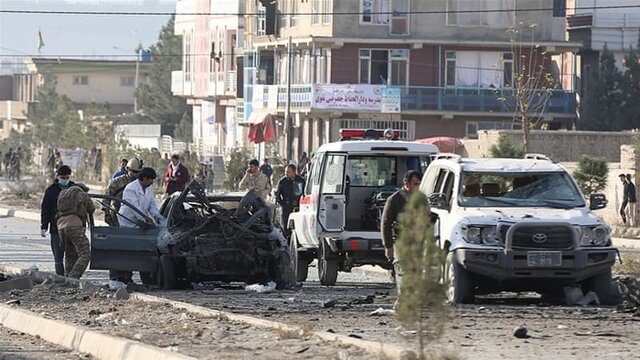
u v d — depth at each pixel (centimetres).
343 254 5500
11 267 5812
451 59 16062
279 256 5088
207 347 3098
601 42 16375
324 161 5572
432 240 2469
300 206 5928
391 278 5819
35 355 3366
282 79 17550
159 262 5088
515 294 4994
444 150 13450
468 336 3303
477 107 15938
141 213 5153
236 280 5128
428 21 16000
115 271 5269
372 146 5556
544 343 3152
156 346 3123
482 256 4331
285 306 4272
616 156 13462
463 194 4569
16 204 13512
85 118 19900
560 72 16625
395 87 15825
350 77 16050
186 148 19438
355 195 5609
